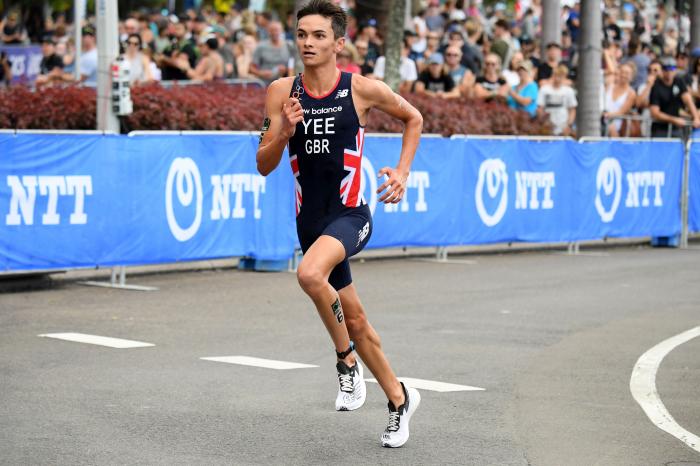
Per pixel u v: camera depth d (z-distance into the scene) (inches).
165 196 1253.7
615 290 1269.7
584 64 1964.8
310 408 708.0
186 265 1381.6
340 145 628.7
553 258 1599.4
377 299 1172.5
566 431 663.1
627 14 3179.1
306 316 1056.2
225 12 2618.1
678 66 2400.3
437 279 1337.4
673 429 670.5
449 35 2118.6
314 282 604.4
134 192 1226.0
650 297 1219.9
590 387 780.6
